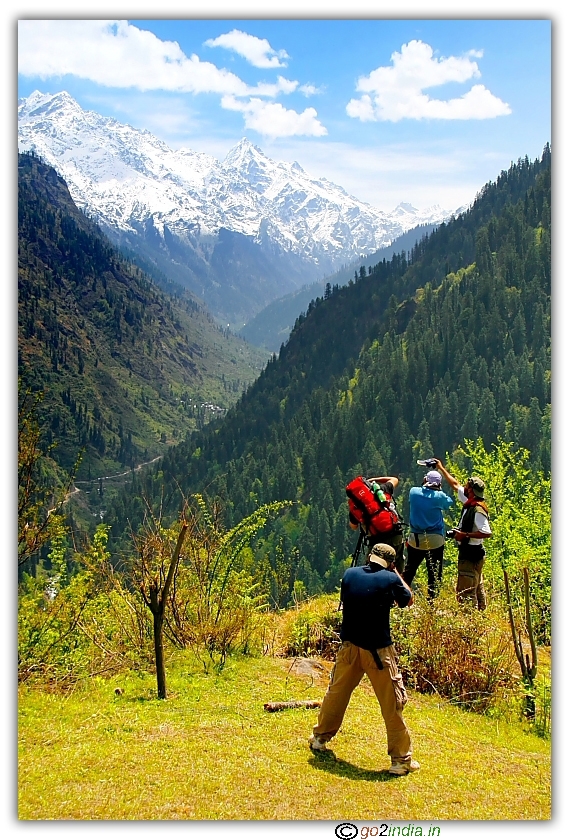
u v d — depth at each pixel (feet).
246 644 32.32
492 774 20.40
